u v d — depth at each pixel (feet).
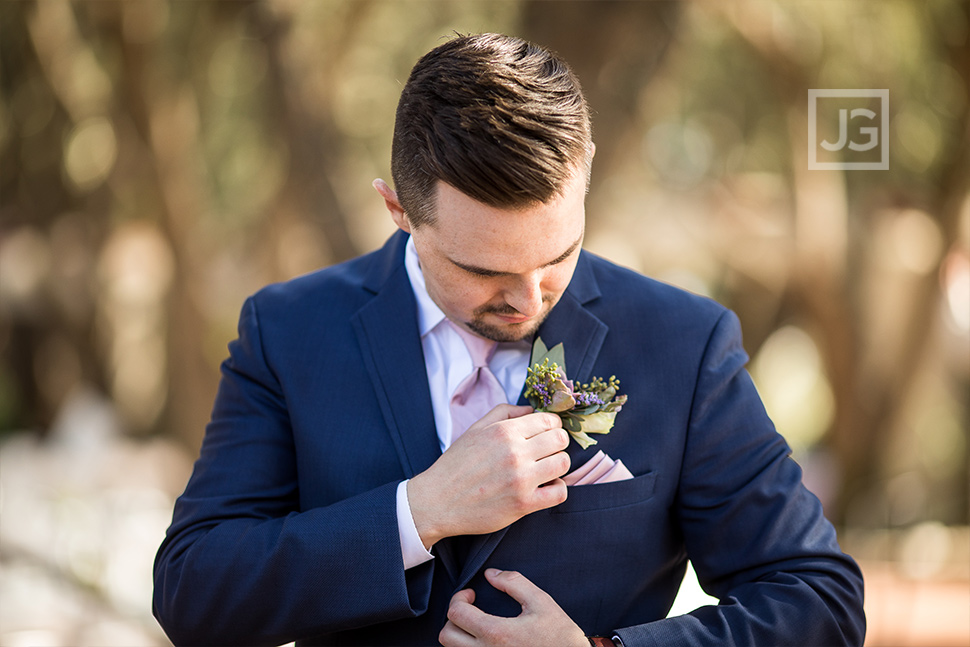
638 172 20.29
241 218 19.63
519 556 3.85
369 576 3.67
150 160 16.89
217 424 4.27
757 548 3.88
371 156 17.39
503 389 4.07
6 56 17.93
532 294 3.51
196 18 16.75
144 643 9.45
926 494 20.34
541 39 12.29
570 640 3.61
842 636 3.74
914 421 20.27
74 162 19.49
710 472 4.00
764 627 3.62
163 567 4.02
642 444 3.97
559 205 3.34
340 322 4.23
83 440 20.06
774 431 4.13
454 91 3.38
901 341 18.39
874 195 18.28
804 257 18.35
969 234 17.10
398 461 3.96
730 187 20.92
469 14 16.21
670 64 13.29
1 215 20.43
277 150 15.81
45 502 13.14
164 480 17.46
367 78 17.24
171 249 17.65
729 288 24.04
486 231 3.34
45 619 9.28
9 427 23.86
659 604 4.13
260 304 4.38
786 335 26.68
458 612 3.70
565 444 3.73
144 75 16.19
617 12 12.09
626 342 4.10
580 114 3.46
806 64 16.07
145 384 22.57
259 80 17.03
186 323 18.10
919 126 16.83
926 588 12.76
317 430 4.03
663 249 21.31
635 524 3.91
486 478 3.63
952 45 15.17
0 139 19.26
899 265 18.22
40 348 22.77
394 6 16.62
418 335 4.12
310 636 3.82
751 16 15.65
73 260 20.94
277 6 14.61
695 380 4.06
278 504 4.15
